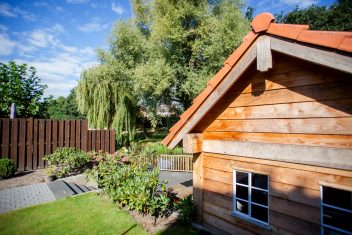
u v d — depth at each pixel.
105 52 24.53
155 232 5.08
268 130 3.76
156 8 21.95
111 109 20.34
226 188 4.46
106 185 7.43
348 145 2.90
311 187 3.27
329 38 2.41
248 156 4.04
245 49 3.32
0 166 9.88
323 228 3.16
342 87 2.95
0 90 17.17
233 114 4.32
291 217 3.49
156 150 16.48
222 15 20.08
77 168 11.33
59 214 6.16
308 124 3.28
